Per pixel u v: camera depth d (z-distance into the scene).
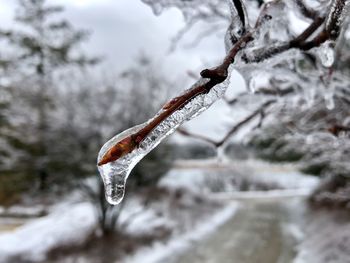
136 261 9.90
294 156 11.91
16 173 11.09
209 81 0.91
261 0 1.44
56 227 12.24
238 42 1.03
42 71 17.59
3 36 17.33
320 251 9.70
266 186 31.16
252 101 2.51
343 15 1.13
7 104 11.65
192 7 2.01
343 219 12.32
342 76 2.16
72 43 17.62
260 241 11.98
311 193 19.84
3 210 16.88
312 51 1.36
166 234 12.41
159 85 12.30
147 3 1.80
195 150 18.33
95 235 11.30
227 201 22.55
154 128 0.85
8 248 10.75
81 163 10.98
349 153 4.50
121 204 11.99
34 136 10.91
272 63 1.44
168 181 24.14
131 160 0.85
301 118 3.53
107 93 11.91
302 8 1.28
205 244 11.82
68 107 11.38
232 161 29.14
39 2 17.80
